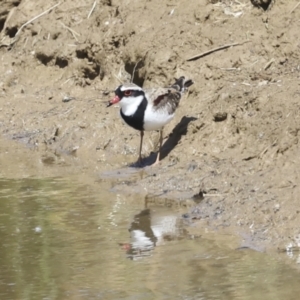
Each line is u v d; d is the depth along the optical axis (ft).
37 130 56.49
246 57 53.11
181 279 33.24
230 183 42.42
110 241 37.78
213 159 46.06
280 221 37.73
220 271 33.81
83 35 61.93
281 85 49.21
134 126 47.88
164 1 59.26
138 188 44.93
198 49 54.60
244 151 45.80
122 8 60.44
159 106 47.16
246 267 34.06
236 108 48.01
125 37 58.70
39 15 65.72
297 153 42.34
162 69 54.29
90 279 33.76
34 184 46.83
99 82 59.82
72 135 54.13
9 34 67.00
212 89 51.34
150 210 41.63
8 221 40.93
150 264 34.91
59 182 47.06
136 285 32.94
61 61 62.44
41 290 32.96
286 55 52.85
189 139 48.26
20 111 59.26
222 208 40.29
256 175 42.34
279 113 46.09
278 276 33.01
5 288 33.35
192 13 57.21
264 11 56.13
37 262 35.76
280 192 39.93
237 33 54.85
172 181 44.83
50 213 41.86
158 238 37.81
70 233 38.99
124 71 58.23
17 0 67.77
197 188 43.65
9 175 48.75
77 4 64.85
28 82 62.90
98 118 54.70
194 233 38.19
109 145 52.24
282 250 35.65
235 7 56.80
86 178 47.65
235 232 37.99
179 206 42.01
